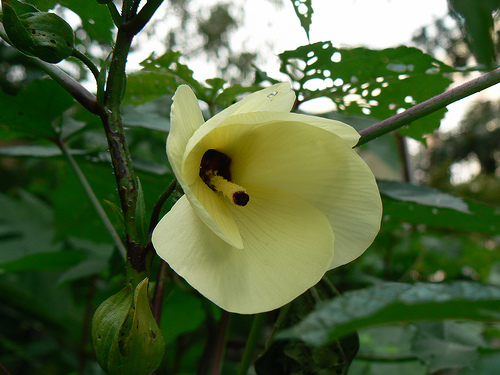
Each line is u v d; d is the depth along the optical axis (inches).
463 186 50.1
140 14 7.9
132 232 7.8
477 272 27.5
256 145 8.5
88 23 13.6
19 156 15.2
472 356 12.3
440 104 8.7
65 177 17.5
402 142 25.7
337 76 12.5
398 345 20.1
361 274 21.3
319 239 7.8
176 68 13.0
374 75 12.3
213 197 8.5
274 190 8.7
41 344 27.5
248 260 7.7
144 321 7.2
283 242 8.0
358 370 19.1
